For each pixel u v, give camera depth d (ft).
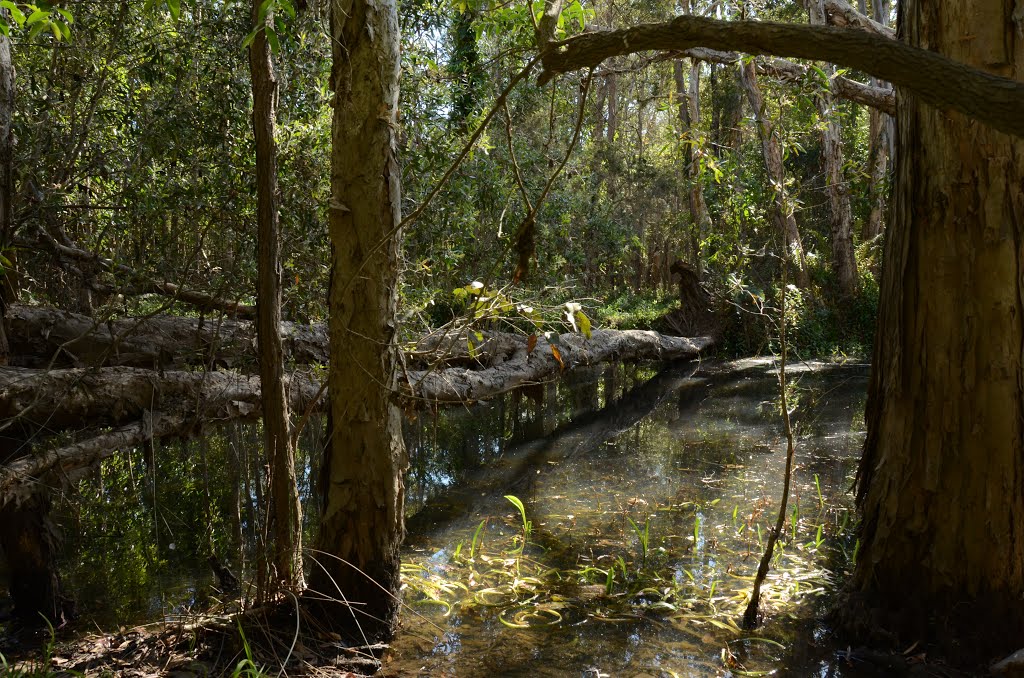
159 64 18.49
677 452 24.18
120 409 13.17
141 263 15.56
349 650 10.57
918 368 10.55
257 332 10.97
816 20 30.68
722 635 11.28
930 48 10.23
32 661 10.07
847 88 28.12
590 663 10.45
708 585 13.23
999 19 9.65
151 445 13.52
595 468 22.45
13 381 11.58
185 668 9.78
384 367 11.22
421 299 18.86
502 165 27.43
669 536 15.93
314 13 18.13
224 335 17.35
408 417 11.53
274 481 11.23
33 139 15.02
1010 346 9.86
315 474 19.57
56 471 11.25
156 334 16.52
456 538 16.24
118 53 17.66
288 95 19.72
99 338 15.55
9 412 11.55
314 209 18.65
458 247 24.12
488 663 10.41
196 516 17.70
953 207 10.08
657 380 40.40
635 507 18.24
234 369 16.90
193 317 19.19
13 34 15.88
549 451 24.99
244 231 16.80
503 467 22.86
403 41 21.83
